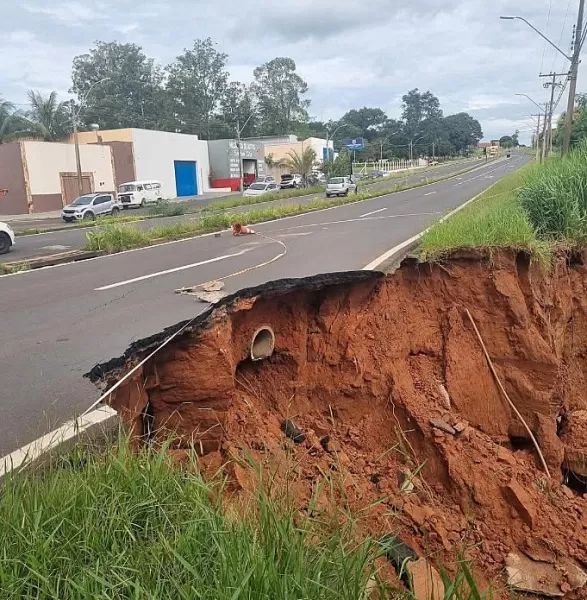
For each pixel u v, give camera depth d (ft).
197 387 16.02
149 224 74.59
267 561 8.11
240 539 8.46
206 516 9.01
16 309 25.34
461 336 22.72
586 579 15.98
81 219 103.91
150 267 35.91
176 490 9.91
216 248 44.37
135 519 9.25
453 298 23.52
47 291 29.50
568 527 17.76
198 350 16.06
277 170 231.91
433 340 22.89
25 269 40.78
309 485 15.35
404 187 134.21
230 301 17.43
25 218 114.93
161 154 164.86
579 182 30.30
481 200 60.64
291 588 7.82
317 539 9.99
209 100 300.81
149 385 15.79
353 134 406.21
